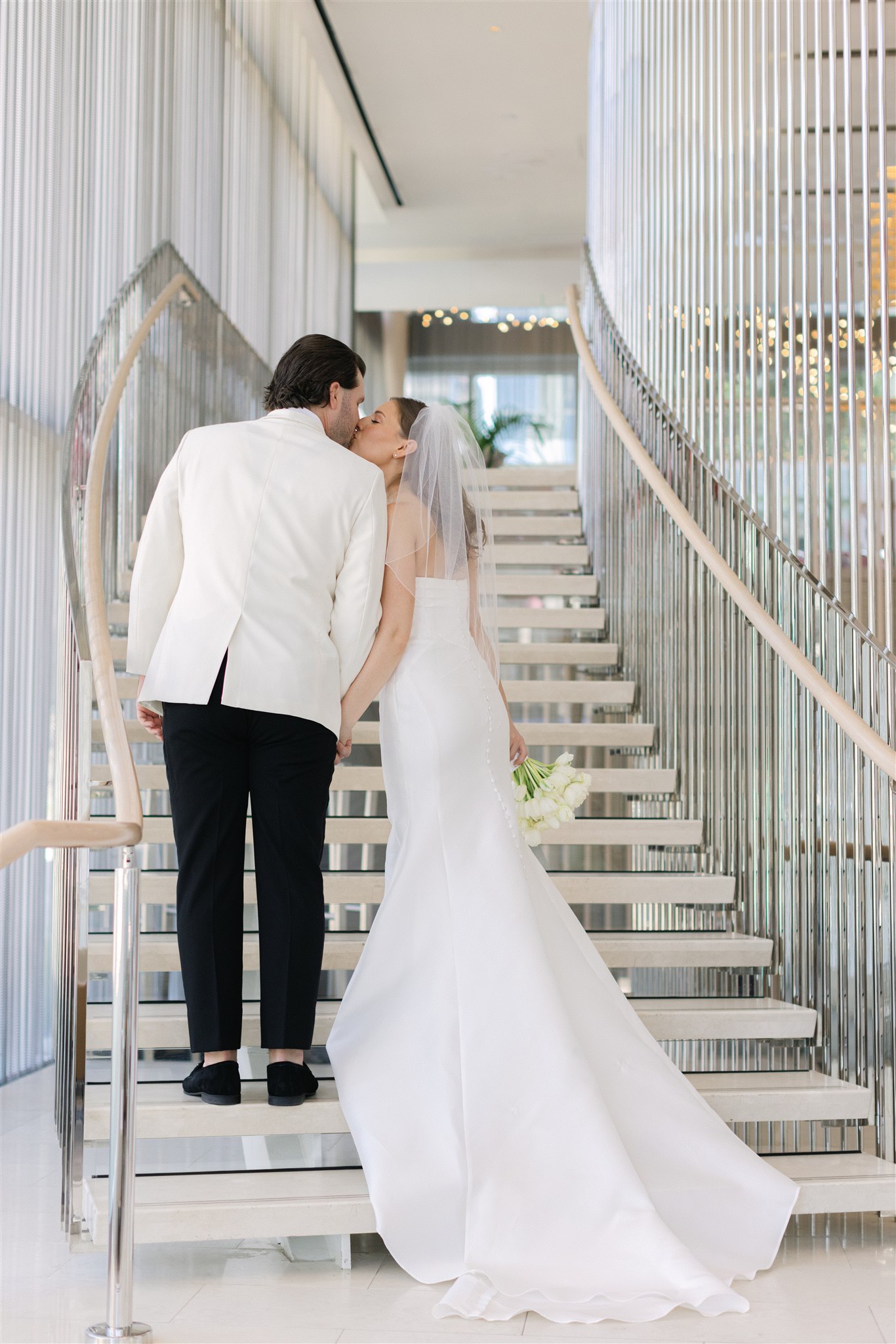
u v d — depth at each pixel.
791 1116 2.78
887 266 3.80
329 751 2.54
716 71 4.56
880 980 2.81
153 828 3.35
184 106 5.95
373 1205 2.28
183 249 5.90
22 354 4.24
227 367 6.19
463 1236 2.30
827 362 4.24
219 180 6.48
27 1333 2.02
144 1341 1.96
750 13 4.34
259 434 2.58
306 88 8.47
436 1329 2.05
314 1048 2.85
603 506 5.24
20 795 4.28
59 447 4.52
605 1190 2.24
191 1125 2.46
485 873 2.53
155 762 3.92
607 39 5.86
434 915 2.52
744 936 3.44
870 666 3.03
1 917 4.11
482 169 9.82
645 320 5.13
